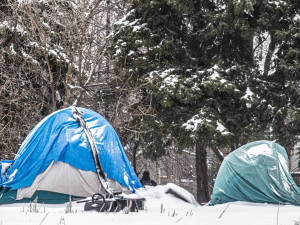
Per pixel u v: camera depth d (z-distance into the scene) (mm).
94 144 12352
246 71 21984
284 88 22562
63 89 22422
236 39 23125
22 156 12344
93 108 23078
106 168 12359
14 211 7527
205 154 24531
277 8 21328
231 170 12336
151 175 41375
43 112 22281
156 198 11414
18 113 19609
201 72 21875
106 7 22969
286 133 21500
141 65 22000
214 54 22969
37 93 21688
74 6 21297
